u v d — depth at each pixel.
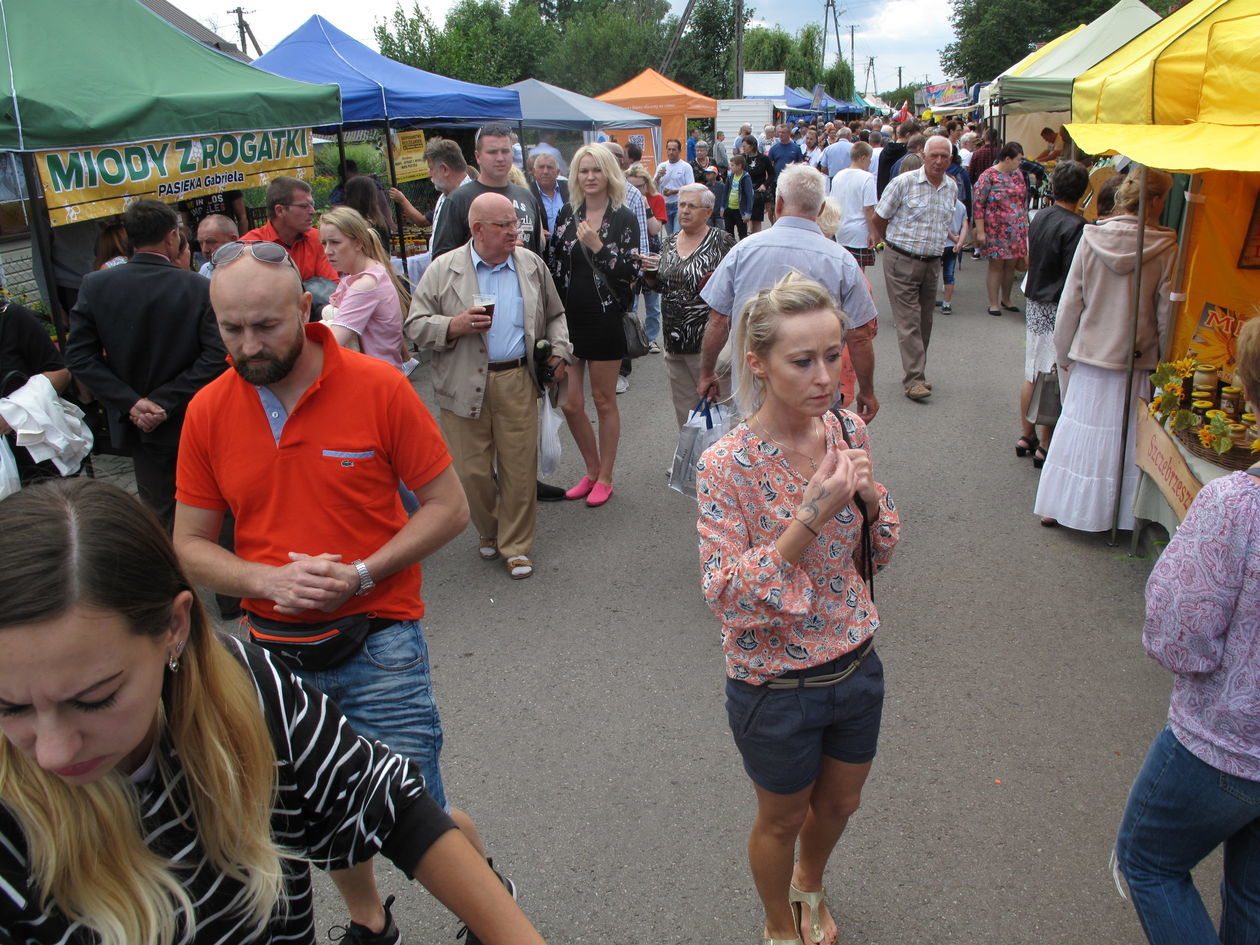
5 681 0.96
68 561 0.96
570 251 5.26
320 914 2.71
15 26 4.73
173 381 4.13
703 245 5.09
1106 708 3.49
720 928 2.58
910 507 5.39
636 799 3.11
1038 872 2.72
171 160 5.30
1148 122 3.76
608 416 5.54
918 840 2.86
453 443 4.68
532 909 2.66
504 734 3.48
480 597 4.58
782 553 1.96
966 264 14.25
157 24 5.78
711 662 3.92
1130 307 4.49
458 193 5.41
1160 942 1.96
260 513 2.23
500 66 30.00
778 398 2.03
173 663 1.15
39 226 4.64
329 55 9.36
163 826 1.17
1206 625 1.75
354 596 2.24
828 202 4.96
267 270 2.04
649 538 5.15
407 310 5.21
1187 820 1.89
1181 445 4.05
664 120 18.48
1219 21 3.55
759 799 2.24
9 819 1.07
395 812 1.34
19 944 1.12
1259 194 4.16
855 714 2.16
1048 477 4.94
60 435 4.18
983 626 4.10
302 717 1.32
